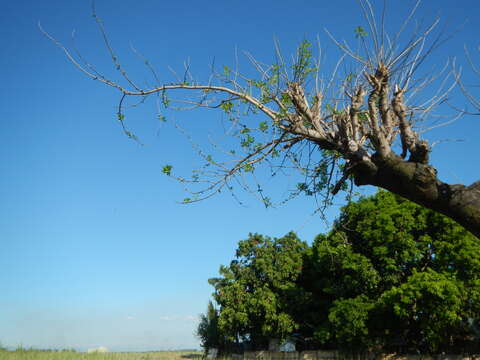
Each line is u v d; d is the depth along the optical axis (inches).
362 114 342.0
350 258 1183.6
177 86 312.8
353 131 315.3
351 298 1221.7
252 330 1480.1
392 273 1147.9
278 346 1443.2
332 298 1397.6
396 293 1063.6
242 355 1545.3
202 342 1704.0
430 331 1056.2
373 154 291.0
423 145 274.8
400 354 1199.6
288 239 1501.0
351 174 327.0
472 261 1052.5
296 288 1403.8
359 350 1258.6
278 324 1357.0
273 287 1448.1
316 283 1413.6
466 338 1208.2
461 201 255.3
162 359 1168.2
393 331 1221.7
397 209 1175.6
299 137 332.2
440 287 1013.2
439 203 262.7
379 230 1159.0
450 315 1007.0
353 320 1140.5
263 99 327.0
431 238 1152.2
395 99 309.9
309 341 1485.0
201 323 1734.7
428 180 263.7
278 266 1439.5
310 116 325.4
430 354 1185.4
